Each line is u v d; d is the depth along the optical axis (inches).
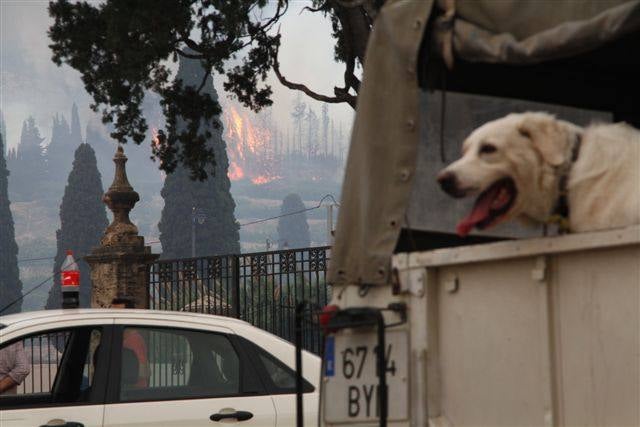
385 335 214.5
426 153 231.6
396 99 216.8
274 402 365.7
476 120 239.8
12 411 344.2
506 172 195.0
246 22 1029.2
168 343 375.9
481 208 198.5
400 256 213.0
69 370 366.0
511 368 187.6
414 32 213.3
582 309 174.4
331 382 224.7
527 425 183.0
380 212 217.2
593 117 268.4
